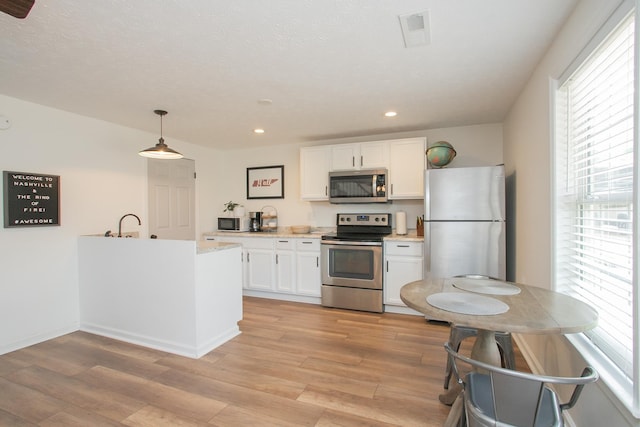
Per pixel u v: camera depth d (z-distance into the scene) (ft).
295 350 8.92
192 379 7.43
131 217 12.39
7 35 5.99
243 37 6.13
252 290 14.66
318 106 10.19
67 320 10.27
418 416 6.08
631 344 4.20
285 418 6.06
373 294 12.16
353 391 6.91
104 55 6.80
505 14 5.47
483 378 4.77
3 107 8.94
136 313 9.46
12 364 8.16
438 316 4.69
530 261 8.21
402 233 12.83
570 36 5.49
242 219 15.43
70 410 6.31
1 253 8.83
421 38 6.22
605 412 4.31
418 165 12.50
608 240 4.75
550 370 6.53
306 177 14.21
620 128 4.55
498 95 9.35
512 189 10.39
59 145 10.19
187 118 11.31
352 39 6.23
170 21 5.59
